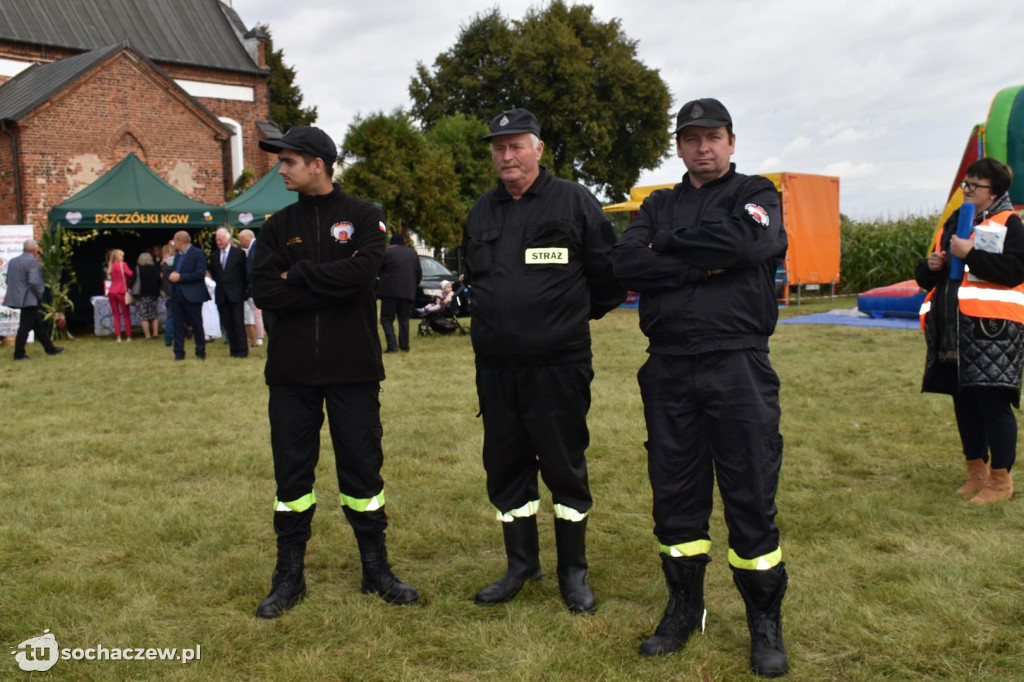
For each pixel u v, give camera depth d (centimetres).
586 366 323
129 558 383
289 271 317
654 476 289
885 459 525
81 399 815
